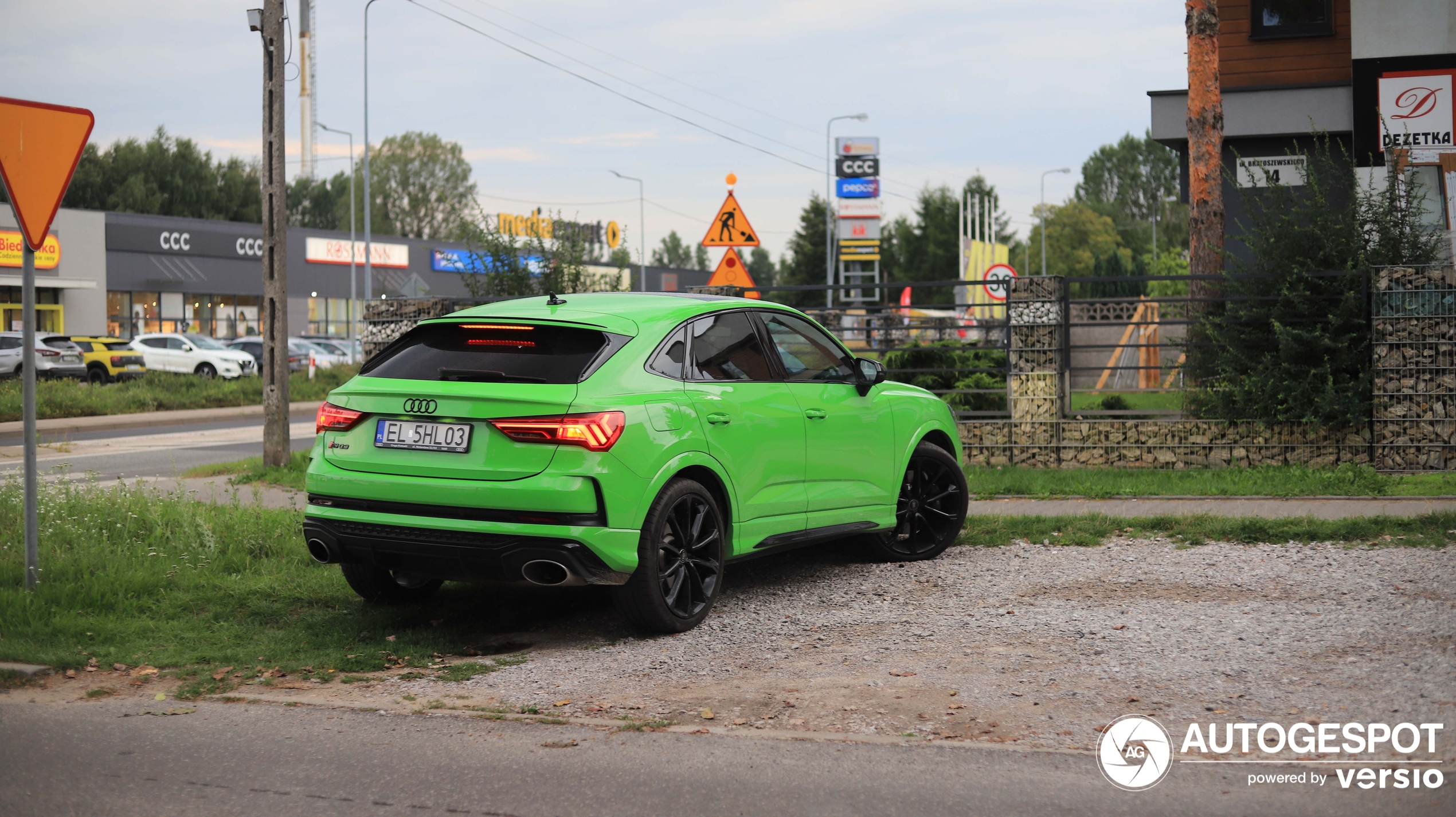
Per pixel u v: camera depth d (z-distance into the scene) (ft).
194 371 127.75
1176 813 12.51
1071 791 13.16
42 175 23.18
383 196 391.45
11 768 14.58
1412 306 36.09
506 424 19.51
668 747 15.05
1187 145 68.64
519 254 57.93
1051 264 411.13
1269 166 63.36
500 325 20.94
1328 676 16.97
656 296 23.41
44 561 25.14
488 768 14.40
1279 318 38.37
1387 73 57.88
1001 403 43.42
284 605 23.50
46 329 172.76
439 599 24.02
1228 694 16.39
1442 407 36.04
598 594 24.49
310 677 18.86
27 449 23.40
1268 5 63.67
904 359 44.52
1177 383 40.32
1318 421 36.70
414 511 20.11
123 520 29.94
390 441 20.44
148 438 70.23
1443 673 16.74
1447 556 24.45
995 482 36.55
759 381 23.18
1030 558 26.66
